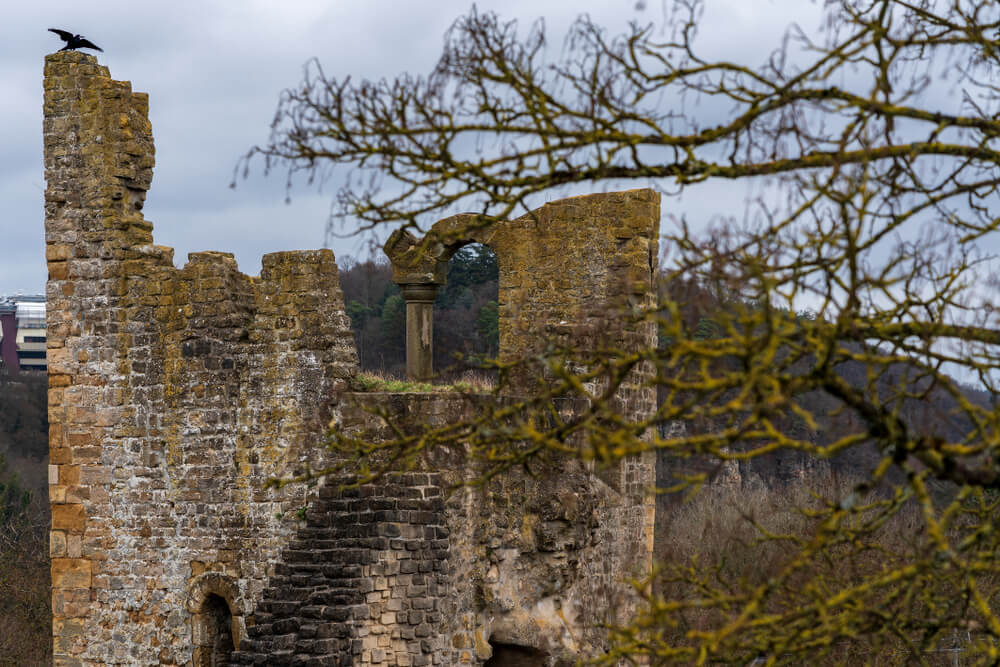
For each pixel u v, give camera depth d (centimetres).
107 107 2783
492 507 2609
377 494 2445
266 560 2598
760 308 1152
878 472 1075
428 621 2370
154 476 2711
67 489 2770
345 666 2225
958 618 1270
